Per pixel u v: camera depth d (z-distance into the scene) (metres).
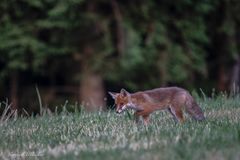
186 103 11.23
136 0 24.02
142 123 11.33
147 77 23.98
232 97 14.90
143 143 9.22
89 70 23.52
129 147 9.01
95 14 23.38
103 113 12.96
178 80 23.98
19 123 12.47
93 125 11.47
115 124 11.39
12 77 24.12
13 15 23.12
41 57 22.80
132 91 24.34
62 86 24.52
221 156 8.19
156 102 11.28
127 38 23.20
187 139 9.20
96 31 23.50
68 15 22.83
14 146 10.27
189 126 10.55
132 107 11.30
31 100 24.47
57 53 23.28
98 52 23.50
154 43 23.75
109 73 23.38
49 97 24.30
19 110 24.30
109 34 23.39
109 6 23.88
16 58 22.83
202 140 9.09
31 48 22.61
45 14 23.30
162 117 11.96
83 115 12.94
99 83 23.73
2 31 22.88
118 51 23.31
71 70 24.19
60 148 9.58
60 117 12.89
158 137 9.59
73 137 10.41
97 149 9.19
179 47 24.38
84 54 23.61
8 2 22.91
